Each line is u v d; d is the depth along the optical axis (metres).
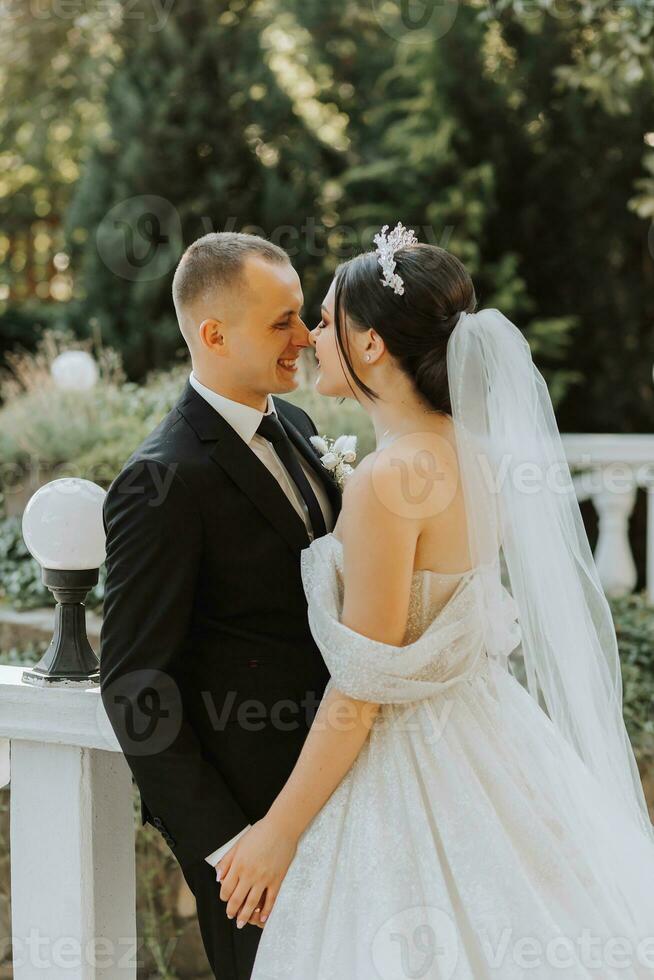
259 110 8.01
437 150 7.69
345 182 8.07
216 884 1.76
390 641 1.64
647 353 8.07
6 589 4.19
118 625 1.67
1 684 1.77
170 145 7.62
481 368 1.75
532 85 7.81
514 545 1.79
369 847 1.62
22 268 10.24
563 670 1.80
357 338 1.78
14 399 5.85
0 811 3.16
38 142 9.83
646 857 1.78
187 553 1.70
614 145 7.82
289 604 1.80
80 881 1.77
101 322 7.56
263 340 1.82
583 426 8.19
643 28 5.01
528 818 1.66
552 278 8.07
